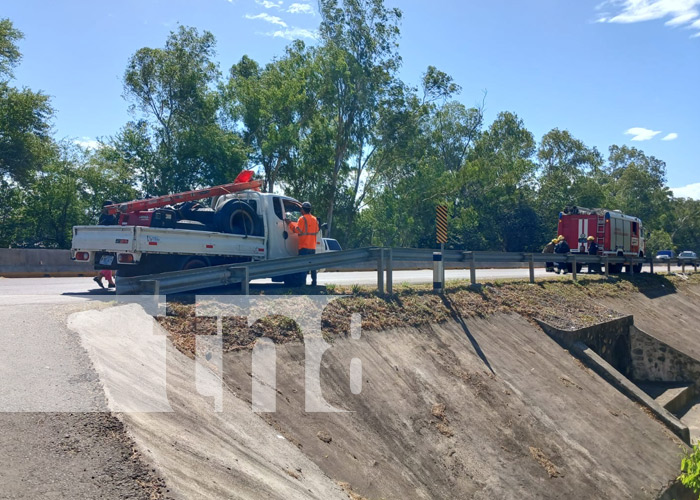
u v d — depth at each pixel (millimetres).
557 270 25703
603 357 16547
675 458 11719
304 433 6891
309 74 44031
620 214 29547
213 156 41000
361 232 56281
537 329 14641
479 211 59875
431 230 55781
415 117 47375
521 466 8883
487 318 13625
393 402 8664
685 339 21453
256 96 43000
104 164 41031
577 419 11164
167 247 11383
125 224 12672
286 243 13820
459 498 7562
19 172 36844
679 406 16656
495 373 11250
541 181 66688
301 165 44406
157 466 4227
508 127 66812
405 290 13078
